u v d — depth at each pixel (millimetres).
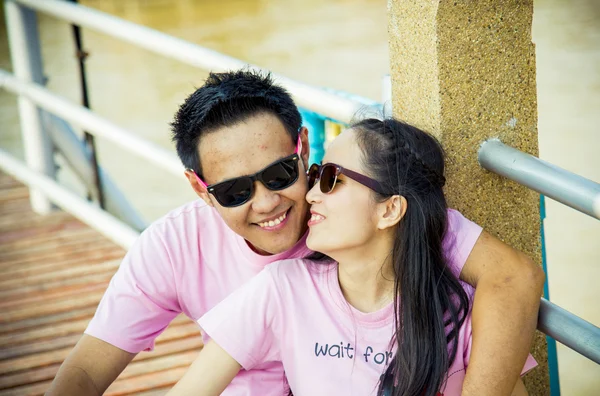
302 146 1883
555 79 7848
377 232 1699
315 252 1839
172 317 2045
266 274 1781
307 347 1731
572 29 9523
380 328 1713
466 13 1776
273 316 1753
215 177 1781
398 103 1961
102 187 3941
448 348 1711
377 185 1646
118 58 11062
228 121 1728
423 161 1672
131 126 8023
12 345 3018
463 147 1868
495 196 1930
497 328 1617
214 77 1821
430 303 1688
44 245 3930
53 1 3492
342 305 1726
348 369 1704
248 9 13633
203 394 1742
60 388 1833
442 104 1824
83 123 3500
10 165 4176
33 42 4023
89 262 3703
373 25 11859
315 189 1708
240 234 1840
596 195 1575
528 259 1723
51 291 3445
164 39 2834
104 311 1939
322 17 12664
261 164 1738
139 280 1938
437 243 1711
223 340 1747
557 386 2215
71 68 10555
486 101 1854
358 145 1667
